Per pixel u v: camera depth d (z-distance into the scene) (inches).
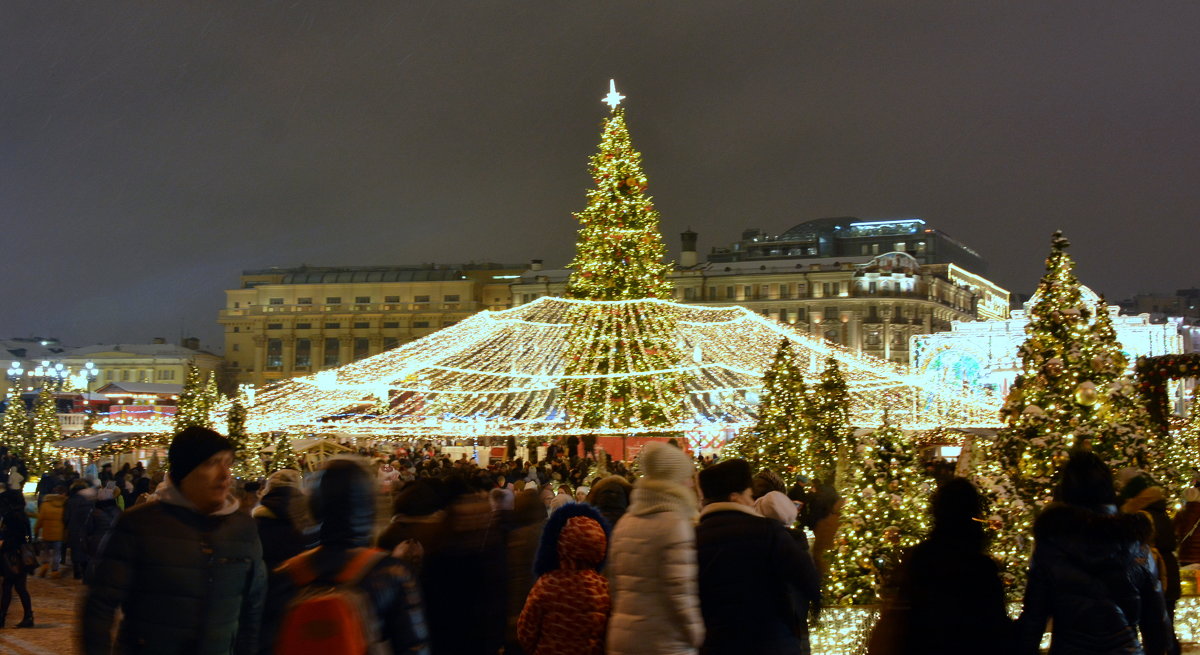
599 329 1302.9
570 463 1100.5
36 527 761.6
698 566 217.8
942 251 4040.4
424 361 1375.5
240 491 332.5
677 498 209.8
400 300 4291.3
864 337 3511.3
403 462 1112.8
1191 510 401.1
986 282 4375.0
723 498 229.0
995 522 376.8
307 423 1483.8
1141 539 214.7
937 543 195.9
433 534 237.8
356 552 163.8
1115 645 207.3
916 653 190.9
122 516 173.9
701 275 3690.9
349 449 1254.3
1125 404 426.9
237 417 957.2
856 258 3705.7
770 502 266.7
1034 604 214.7
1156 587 217.5
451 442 1910.7
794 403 674.8
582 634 214.8
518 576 271.9
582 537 219.8
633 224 1342.3
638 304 1300.4
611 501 299.3
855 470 401.1
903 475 388.5
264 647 185.2
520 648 255.1
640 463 218.1
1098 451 406.0
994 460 427.8
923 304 3535.9
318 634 147.5
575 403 1327.5
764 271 3641.7
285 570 167.2
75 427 2001.7
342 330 4318.4
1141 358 764.6
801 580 214.2
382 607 161.5
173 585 169.6
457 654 234.2
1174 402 1273.4
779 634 213.2
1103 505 235.0
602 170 1348.4
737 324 1430.9
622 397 1301.7
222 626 174.1
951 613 189.0
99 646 165.3
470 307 4212.6
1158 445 450.9
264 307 4397.1
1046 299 441.4
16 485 719.1
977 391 1435.8
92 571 169.9
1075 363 425.1
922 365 2384.4
